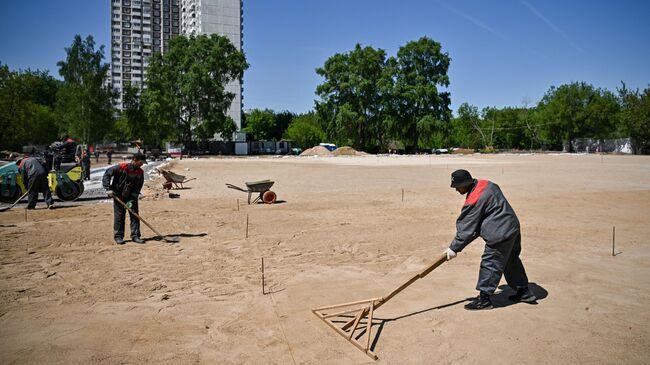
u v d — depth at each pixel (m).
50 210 13.35
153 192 17.69
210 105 72.00
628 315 5.20
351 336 4.55
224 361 4.11
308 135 100.56
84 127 63.66
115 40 140.75
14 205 14.09
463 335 4.69
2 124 47.09
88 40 64.69
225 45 74.19
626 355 4.23
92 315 5.19
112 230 10.24
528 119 100.44
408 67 83.75
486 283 5.36
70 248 8.48
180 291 6.04
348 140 84.19
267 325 4.93
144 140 78.94
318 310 5.29
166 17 145.25
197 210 13.48
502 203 5.28
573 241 9.12
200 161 49.66
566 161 46.41
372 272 6.97
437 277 6.70
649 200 15.38
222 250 8.40
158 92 67.69
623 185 20.52
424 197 16.67
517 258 5.59
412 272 6.97
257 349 4.36
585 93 85.69
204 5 114.62
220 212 13.09
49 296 5.81
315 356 4.22
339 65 81.69
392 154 79.94
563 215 12.40
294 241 9.20
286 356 4.22
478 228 5.36
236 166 38.66
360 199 16.09
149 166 35.81
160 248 8.53
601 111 83.62
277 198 16.48
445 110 82.75
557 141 91.44
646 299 5.72
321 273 6.92
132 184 8.97
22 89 51.00
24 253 8.05
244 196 17.20
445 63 82.12
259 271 7.00
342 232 10.15
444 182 22.89
